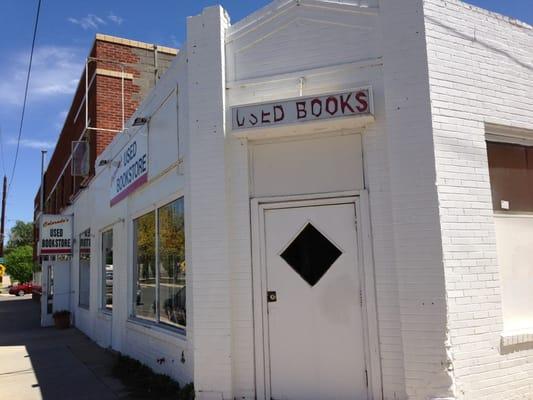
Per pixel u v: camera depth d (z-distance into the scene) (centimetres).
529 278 631
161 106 838
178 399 664
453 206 563
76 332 1638
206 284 623
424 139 561
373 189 584
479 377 550
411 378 538
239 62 661
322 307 594
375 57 601
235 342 611
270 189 626
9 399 750
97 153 1486
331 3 624
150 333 855
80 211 1773
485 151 600
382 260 571
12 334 1644
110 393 749
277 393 596
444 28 597
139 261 1011
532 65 668
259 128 602
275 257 616
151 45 1628
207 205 634
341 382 578
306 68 631
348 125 596
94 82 1552
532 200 658
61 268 1941
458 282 551
